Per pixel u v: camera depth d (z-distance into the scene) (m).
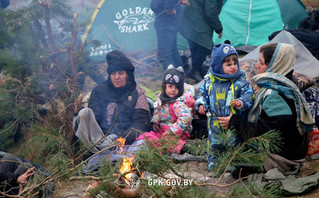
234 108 3.47
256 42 7.22
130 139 3.91
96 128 3.86
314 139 3.50
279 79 3.14
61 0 4.92
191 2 6.21
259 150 2.75
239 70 3.59
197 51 6.52
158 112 4.20
